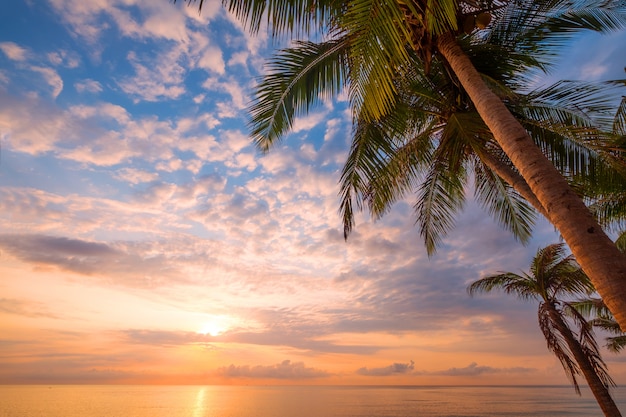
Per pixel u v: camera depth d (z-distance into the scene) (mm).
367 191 8836
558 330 12773
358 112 4703
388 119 7676
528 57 7414
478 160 10188
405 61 4523
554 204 3713
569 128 6867
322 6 5562
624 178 7043
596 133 6746
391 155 8102
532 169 3982
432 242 10750
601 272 3254
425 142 9031
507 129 4352
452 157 8219
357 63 4137
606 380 11594
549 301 13406
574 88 7426
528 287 13992
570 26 7133
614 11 6938
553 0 6789
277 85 7465
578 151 7203
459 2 5500
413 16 5148
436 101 8008
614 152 6941
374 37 3938
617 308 3094
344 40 6934
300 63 7375
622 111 8039
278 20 5359
